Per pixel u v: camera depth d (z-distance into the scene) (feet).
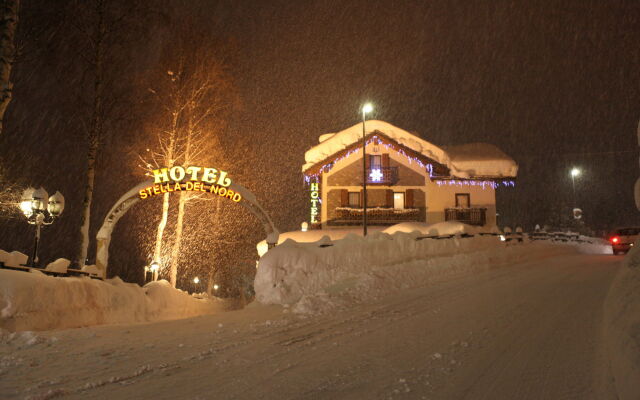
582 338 21.74
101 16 64.44
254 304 39.47
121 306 44.68
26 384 16.98
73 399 15.37
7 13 42.19
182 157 86.84
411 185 123.13
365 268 46.14
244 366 19.30
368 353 20.93
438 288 42.09
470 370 17.92
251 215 115.65
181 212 86.69
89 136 63.87
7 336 24.84
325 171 124.36
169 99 84.69
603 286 39.04
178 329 27.96
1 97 41.14
